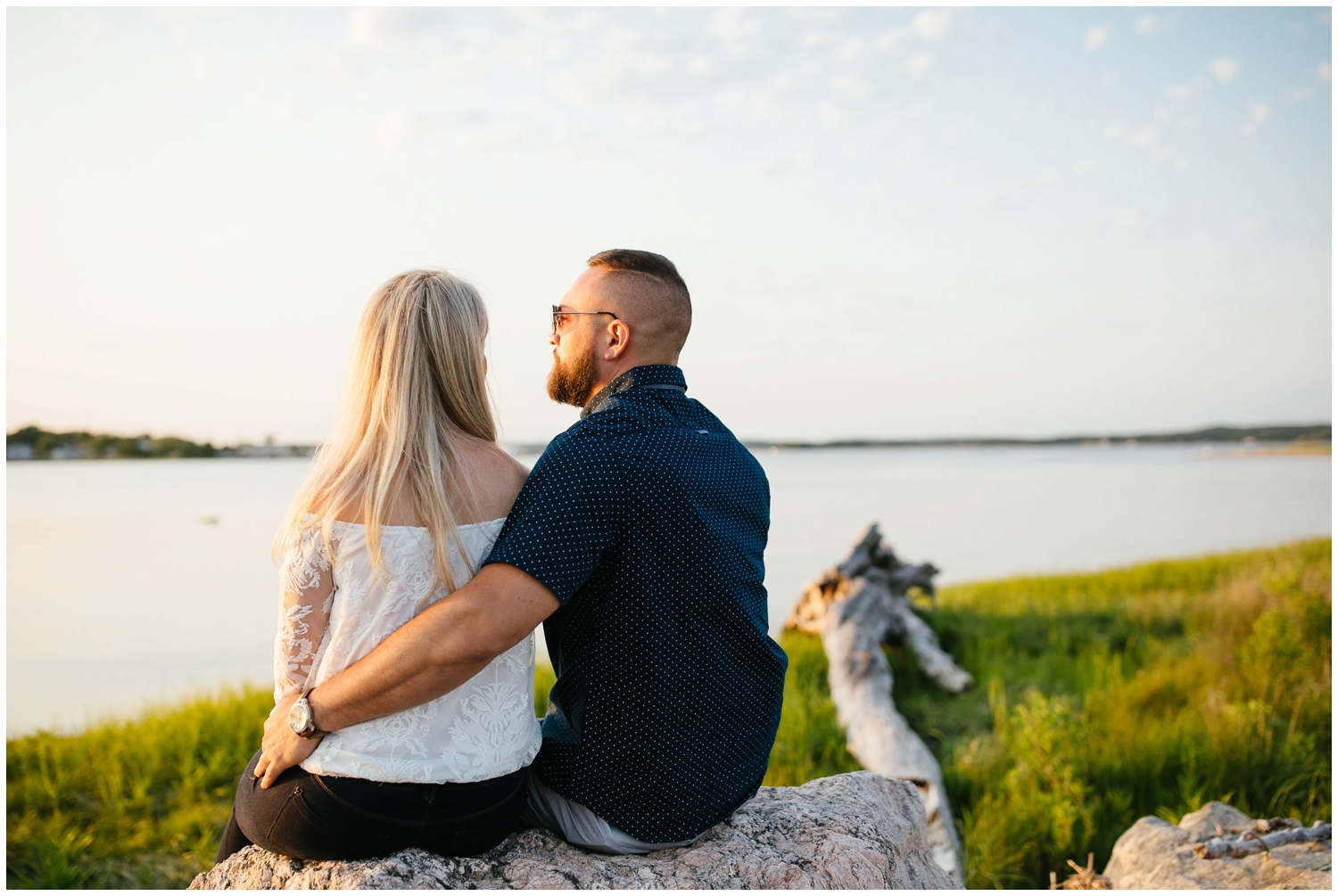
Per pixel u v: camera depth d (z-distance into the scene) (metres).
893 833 2.44
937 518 34.81
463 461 1.88
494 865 1.98
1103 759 5.69
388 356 1.84
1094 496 45.50
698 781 2.02
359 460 1.79
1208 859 3.35
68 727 7.74
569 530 1.76
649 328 2.11
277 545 1.81
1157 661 8.04
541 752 2.11
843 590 8.75
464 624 1.67
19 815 5.35
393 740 1.78
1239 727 5.79
